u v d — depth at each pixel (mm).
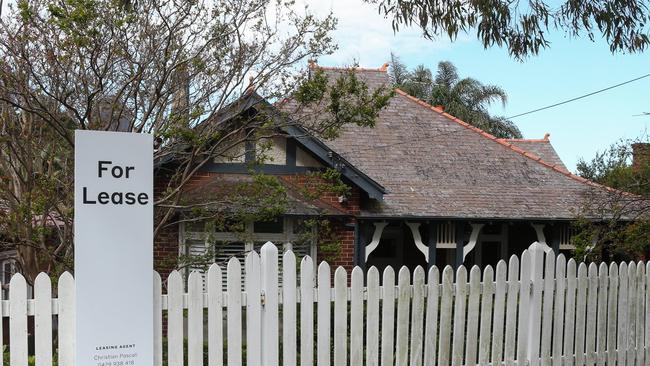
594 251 11023
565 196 13414
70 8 6566
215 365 4223
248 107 7555
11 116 7348
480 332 5160
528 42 6879
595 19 6945
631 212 10820
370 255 15008
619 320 5898
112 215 3830
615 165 12914
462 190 12930
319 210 10727
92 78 7066
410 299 5109
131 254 3871
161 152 7203
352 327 4633
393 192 12328
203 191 9367
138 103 7320
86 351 3754
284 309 4426
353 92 7328
